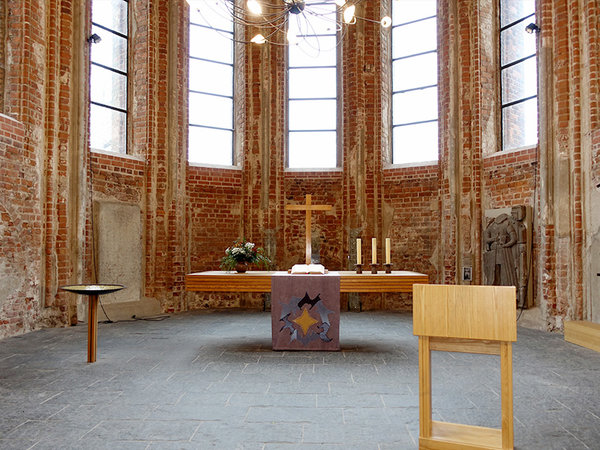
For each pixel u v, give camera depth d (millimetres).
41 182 7652
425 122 10594
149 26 9711
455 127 9500
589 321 6848
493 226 8594
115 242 8914
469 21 9430
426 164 10273
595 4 7008
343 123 10820
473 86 9344
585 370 5082
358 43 10648
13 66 7316
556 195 7422
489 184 9086
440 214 9852
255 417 3625
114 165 9070
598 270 6793
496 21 9562
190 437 3240
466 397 4156
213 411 3760
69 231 8062
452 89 9523
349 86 10742
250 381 4625
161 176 9781
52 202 7777
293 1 6227
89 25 8477
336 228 10891
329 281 6055
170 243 9820
